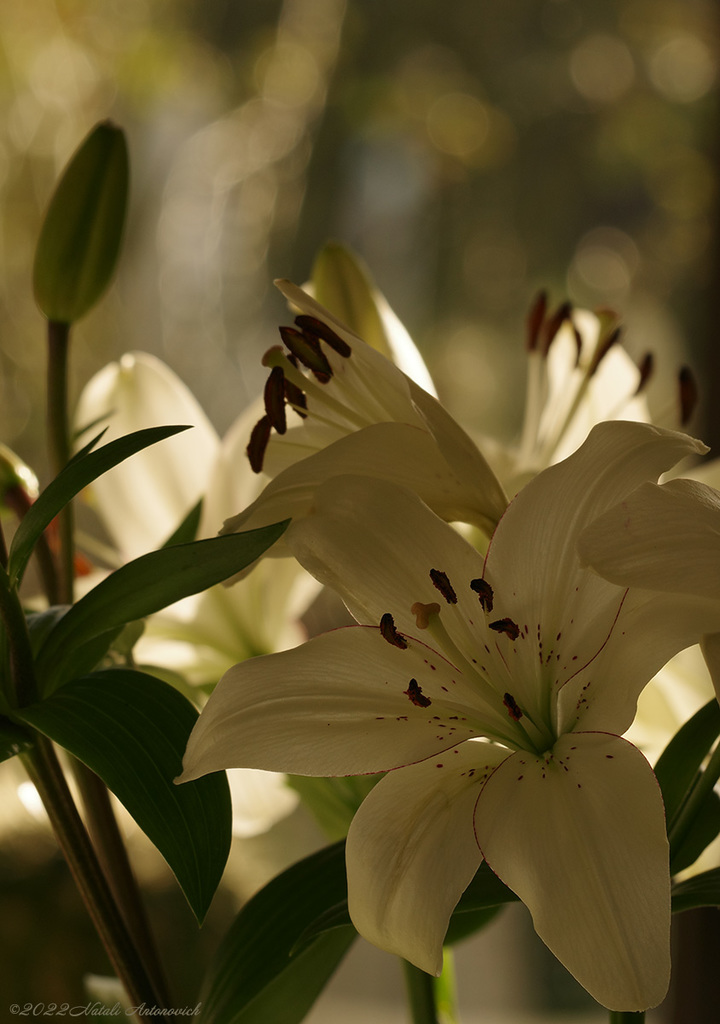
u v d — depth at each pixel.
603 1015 2.46
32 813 1.11
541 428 1.10
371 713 0.94
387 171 2.99
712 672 0.89
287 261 3.00
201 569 0.93
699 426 1.99
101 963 2.16
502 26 2.90
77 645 0.95
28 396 2.89
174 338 2.97
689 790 0.97
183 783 0.92
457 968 2.52
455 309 2.89
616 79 2.80
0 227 3.00
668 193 2.73
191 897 0.91
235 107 3.07
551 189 2.85
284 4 3.04
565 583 0.93
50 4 2.95
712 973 1.77
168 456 1.12
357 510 0.94
